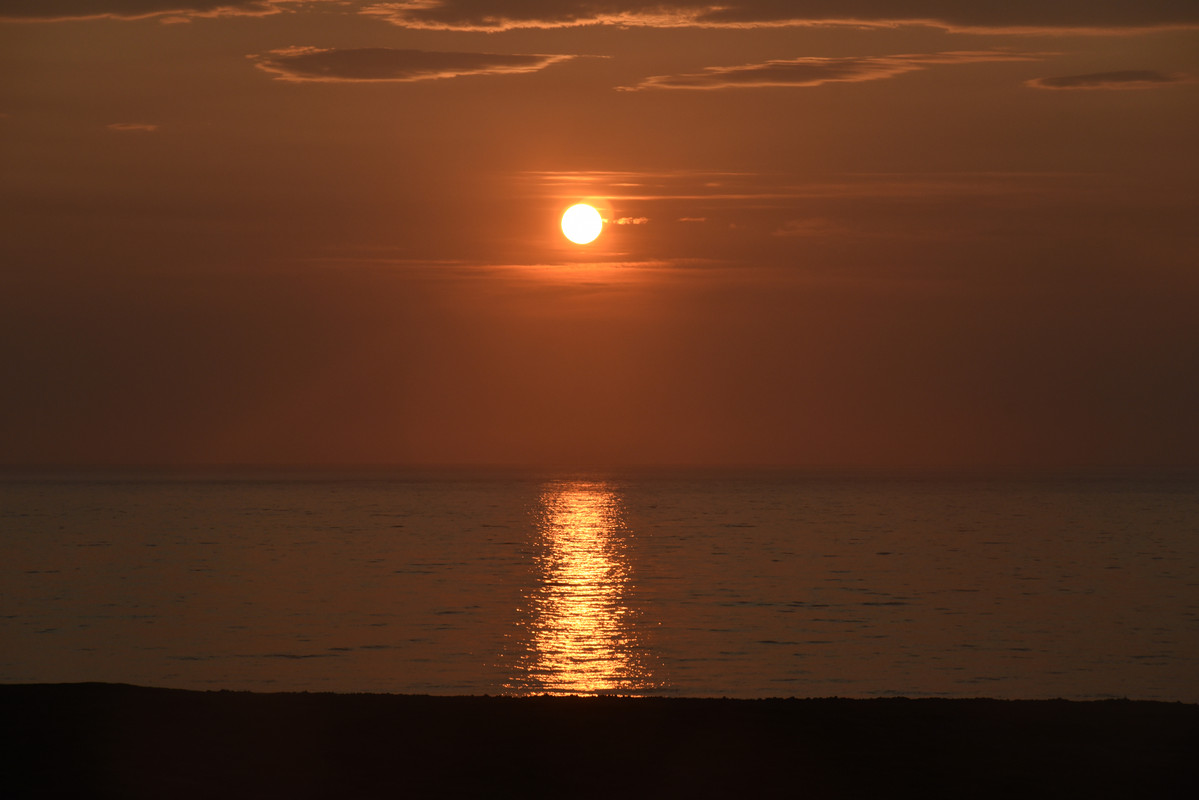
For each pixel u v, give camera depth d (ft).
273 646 299.99
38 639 313.94
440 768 99.60
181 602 407.64
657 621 357.00
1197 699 224.94
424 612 380.78
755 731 112.06
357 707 120.06
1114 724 115.14
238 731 108.99
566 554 645.92
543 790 94.79
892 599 422.41
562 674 255.29
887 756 104.17
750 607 396.98
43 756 99.35
